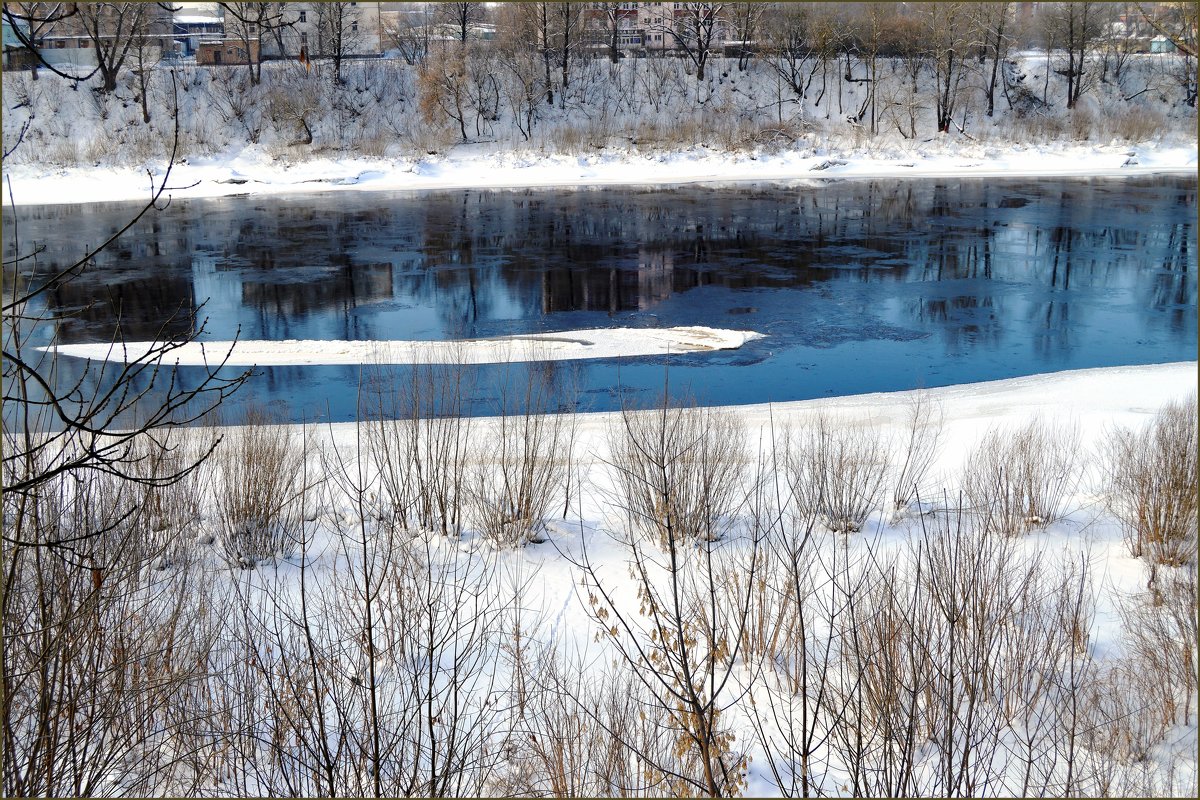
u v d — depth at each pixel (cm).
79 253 2927
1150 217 3450
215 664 576
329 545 802
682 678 532
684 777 446
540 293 2405
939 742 505
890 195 4094
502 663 607
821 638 634
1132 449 961
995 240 3070
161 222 3544
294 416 1376
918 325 2088
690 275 2606
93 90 4788
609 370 1730
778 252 2914
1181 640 602
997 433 1118
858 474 935
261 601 633
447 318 2155
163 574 691
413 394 1014
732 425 1071
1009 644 582
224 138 4831
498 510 856
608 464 989
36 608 489
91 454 333
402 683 520
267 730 518
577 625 664
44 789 426
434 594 693
